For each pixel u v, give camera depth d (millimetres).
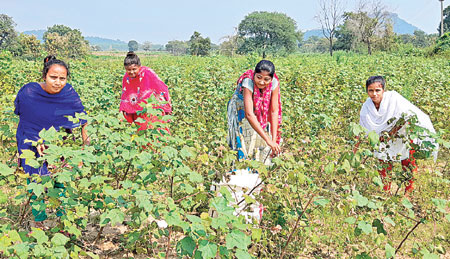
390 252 2646
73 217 3002
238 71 13047
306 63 18547
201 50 92250
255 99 3631
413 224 4199
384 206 3520
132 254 3496
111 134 3193
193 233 2305
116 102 7430
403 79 11836
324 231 3943
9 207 3801
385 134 4332
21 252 2154
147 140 3221
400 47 46031
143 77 5031
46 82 3492
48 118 3578
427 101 7883
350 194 3117
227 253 2338
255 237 2650
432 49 37469
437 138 3857
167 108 5195
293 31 92375
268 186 3080
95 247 3549
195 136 4555
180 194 4324
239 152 3742
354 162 3107
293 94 7727
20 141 3580
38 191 2617
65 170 2762
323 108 6863
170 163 2926
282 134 5562
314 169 4223
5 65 10320
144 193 2520
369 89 4703
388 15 54500
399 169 4824
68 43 60312
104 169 3346
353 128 3152
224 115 6566
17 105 3562
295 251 3562
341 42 74000
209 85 8055
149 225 2986
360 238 3818
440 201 3178
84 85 7773
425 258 2771
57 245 2287
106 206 3100
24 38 54156
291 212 3289
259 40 87500
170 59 28250
